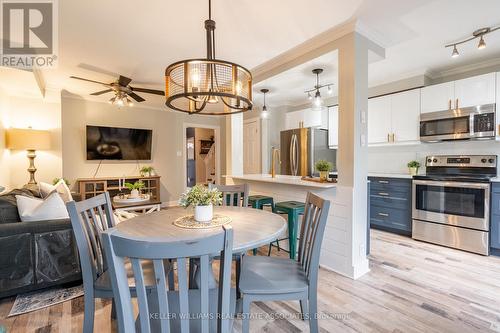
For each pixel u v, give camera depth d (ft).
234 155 13.79
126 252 2.57
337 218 8.39
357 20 7.61
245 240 4.33
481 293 7.07
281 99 17.43
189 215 6.23
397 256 9.71
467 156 11.46
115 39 8.79
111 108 17.88
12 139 12.54
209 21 5.65
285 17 7.39
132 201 12.23
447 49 9.87
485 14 7.44
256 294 4.57
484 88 10.22
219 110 18.52
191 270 6.21
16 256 6.72
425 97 11.89
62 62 10.82
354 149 7.89
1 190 10.36
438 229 10.85
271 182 11.24
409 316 6.08
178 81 5.48
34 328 5.71
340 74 8.21
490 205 9.68
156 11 7.11
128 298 2.74
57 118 14.66
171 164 20.53
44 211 7.22
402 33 8.48
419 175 11.66
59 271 7.22
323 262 8.86
